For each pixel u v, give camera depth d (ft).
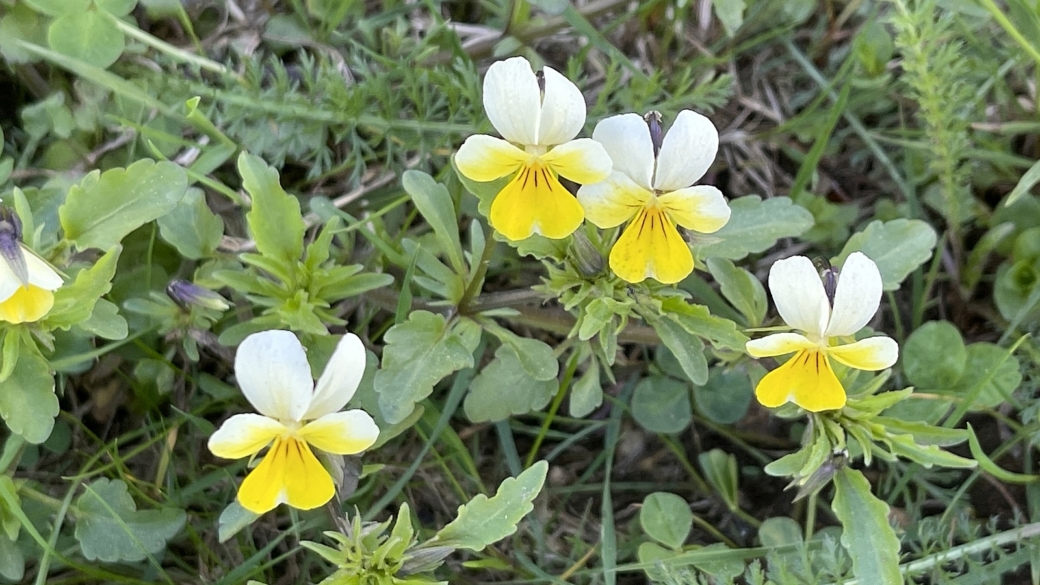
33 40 0.83
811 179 0.93
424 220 0.89
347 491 0.70
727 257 0.78
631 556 0.86
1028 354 0.85
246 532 0.83
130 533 0.75
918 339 0.85
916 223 0.80
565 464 0.89
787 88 0.96
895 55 0.94
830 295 0.69
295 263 0.74
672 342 0.74
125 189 0.73
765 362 0.77
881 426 0.71
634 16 0.93
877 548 0.72
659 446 0.90
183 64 0.87
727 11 0.85
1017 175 0.90
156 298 0.77
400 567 0.69
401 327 0.75
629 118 0.68
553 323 0.81
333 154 0.89
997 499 0.86
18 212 0.70
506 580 0.85
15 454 0.76
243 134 0.85
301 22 0.89
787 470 0.73
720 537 0.87
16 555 0.76
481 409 0.78
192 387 0.85
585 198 0.68
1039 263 0.87
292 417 0.65
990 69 0.88
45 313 0.68
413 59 0.86
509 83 0.67
